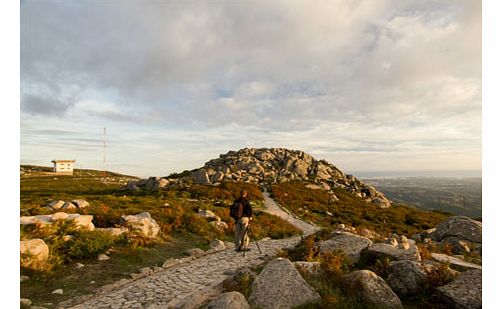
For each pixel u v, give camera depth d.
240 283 7.75
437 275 7.68
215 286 8.20
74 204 19.66
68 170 116.81
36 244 10.58
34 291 8.95
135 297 8.66
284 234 21.81
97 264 11.48
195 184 50.81
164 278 10.40
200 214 22.22
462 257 11.27
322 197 53.94
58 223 12.87
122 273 10.79
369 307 6.66
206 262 12.52
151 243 14.41
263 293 7.02
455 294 6.79
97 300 8.48
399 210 52.78
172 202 28.22
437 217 47.00
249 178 64.38
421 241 14.47
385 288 7.16
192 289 9.20
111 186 72.75
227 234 19.38
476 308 6.38
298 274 7.37
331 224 34.06
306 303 6.68
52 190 52.50
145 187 49.47
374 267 9.01
